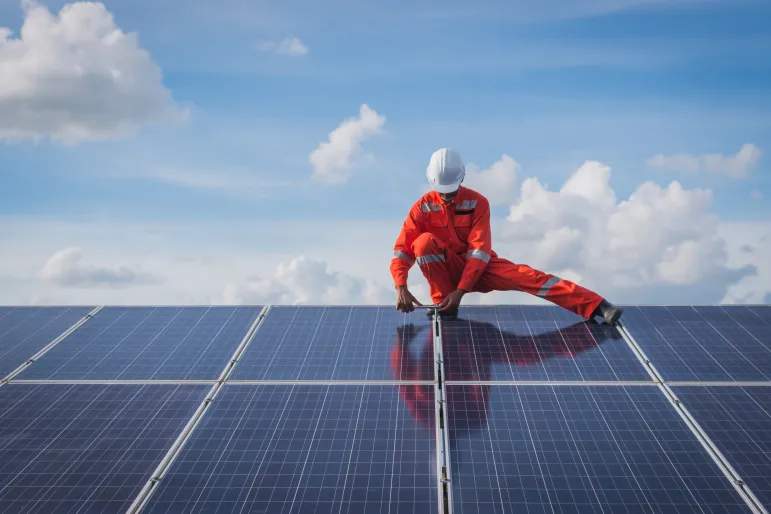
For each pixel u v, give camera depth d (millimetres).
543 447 3582
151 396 4227
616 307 5227
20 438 3789
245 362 4672
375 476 3369
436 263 5598
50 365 4688
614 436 3678
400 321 5359
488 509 3123
